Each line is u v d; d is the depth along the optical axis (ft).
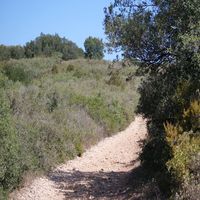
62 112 67.97
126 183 41.60
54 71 142.41
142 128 91.71
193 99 35.83
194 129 34.06
